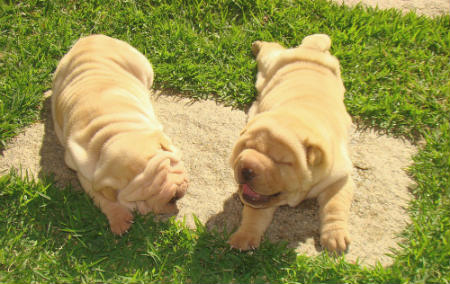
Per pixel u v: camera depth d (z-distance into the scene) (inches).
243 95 44.9
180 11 50.0
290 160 34.0
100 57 41.1
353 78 46.1
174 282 36.4
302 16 49.9
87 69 40.4
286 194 35.7
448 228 38.2
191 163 41.6
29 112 43.7
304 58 41.8
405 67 46.9
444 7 52.2
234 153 35.7
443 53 48.3
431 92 45.3
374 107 43.9
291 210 39.6
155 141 36.5
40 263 36.8
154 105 44.9
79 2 50.4
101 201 37.9
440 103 44.9
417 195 40.3
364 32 48.9
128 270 37.1
